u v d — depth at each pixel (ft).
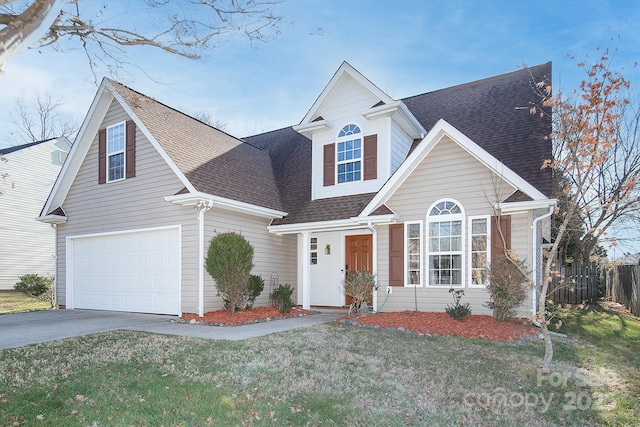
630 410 15.80
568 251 62.54
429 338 26.48
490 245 32.50
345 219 38.55
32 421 13.32
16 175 70.74
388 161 40.70
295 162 52.80
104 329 29.58
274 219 43.83
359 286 35.68
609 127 20.90
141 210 40.09
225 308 36.86
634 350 26.02
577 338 29.01
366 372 18.78
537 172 32.86
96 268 43.78
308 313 39.50
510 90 45.19
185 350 22.02
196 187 35.19
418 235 35.96
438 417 14.34
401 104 39.24
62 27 18.26
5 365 19.24
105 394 15.52
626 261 60.95
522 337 26.71
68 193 46.80
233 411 14.23
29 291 57.26
